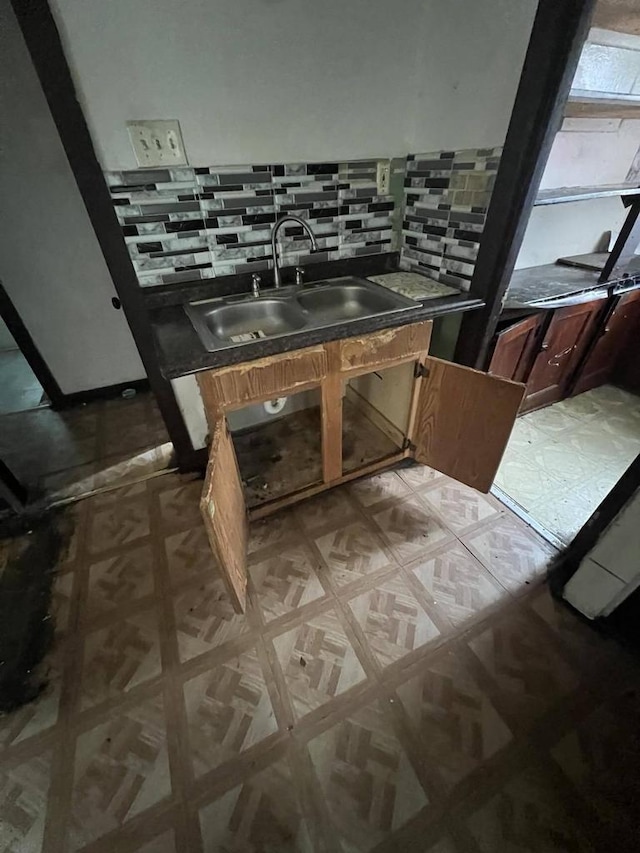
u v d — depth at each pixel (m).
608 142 1.78
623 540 1.05
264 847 0.84
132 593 1.35
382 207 1.59
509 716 1.03
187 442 1.74
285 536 1.52
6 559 1.48
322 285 1.57
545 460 1.87
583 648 1.17
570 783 0.92
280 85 1.21
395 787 0.91
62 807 0.90
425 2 1.23
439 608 1.27
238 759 0.96
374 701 1.06
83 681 1.12
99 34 0.96
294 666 1.14
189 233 1.32
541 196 1.37
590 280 1.86
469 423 1.44
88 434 2.12
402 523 1.56
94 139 1.07
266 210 1.40
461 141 1.27
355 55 1.25
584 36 0.93
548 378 2.04
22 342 2.12
